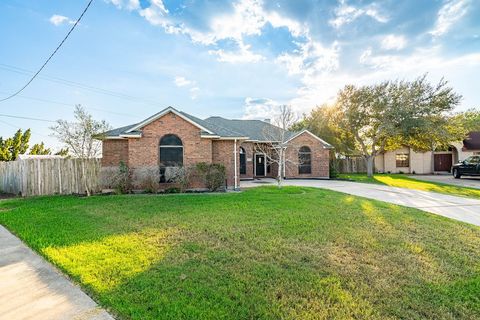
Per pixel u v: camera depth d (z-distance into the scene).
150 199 10.63
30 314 2.95
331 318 2.86
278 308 3.02
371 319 2.85
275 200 10.09
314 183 18.77
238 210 8.22
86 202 10.09
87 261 4.34
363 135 27.59
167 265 4.16
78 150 12.87
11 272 4.06
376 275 3.88
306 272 3.95
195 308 3.00
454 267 4.20
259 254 4.63
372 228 6.25
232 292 3.35
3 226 6.90
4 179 15.48
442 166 29.84
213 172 13.67
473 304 3.18
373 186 16.52
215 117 25.56
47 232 6.01
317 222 6.73
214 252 4.72
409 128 22.55
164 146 13.92
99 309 3.04
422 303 3.18
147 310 2.97
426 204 10.03
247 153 21.70
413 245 5.10
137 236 5.68
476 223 7.14
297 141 22.92
